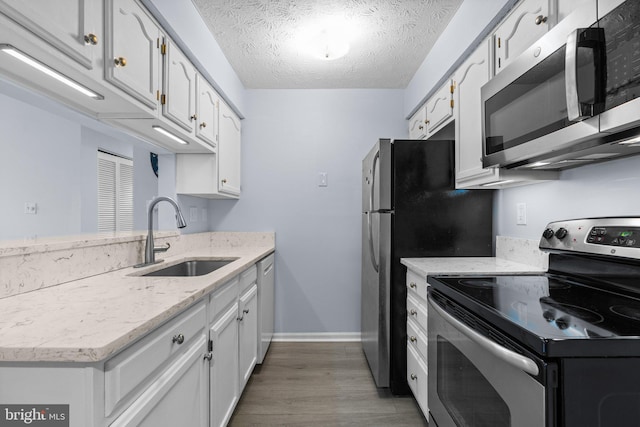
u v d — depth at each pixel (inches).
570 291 46.1
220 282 52.3
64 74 41.3
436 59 87.4
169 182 93.6
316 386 83.4
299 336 116.0
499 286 49.4
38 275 44.1
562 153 45.0
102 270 56.6
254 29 82.2
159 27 59.8
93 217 80.8
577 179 55.6
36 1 33.3
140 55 53.1
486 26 63.0
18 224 60.3
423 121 101.3
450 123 85.0
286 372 90.9
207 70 81.2
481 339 36.3
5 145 58.3
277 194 117.3
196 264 84.1
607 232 45.3
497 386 35.6
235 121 109.3
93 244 54.4
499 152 52.3
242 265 67.1
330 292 116.6
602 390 27.8
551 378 27.8
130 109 55.7
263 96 117.1
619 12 31.3
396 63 99.3
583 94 33.9
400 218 79.3
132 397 30.6
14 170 59.7
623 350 27.9
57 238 57.2
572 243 50.6
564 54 38.6
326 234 116.8
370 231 87.2
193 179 93.7
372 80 110.7
